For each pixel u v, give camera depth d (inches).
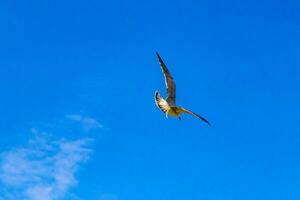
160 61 520.1
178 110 508.7
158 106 522.3
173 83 521.7
